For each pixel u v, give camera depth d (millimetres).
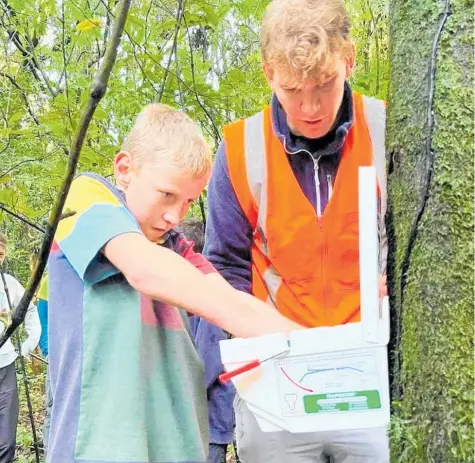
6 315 1033
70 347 1370
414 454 1061
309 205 1768
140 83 3512
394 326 1159
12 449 4105
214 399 2422
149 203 1432
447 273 1055
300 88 1517
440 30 1108
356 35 3328
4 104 4160
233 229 1896
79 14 3395
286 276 1847
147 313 1430
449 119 1079
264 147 1803
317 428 1055
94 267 1351
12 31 4445
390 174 1210
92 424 1322
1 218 2465
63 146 3672
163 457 1390
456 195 1060
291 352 1051
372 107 1804
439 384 1045
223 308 1245
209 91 3170
